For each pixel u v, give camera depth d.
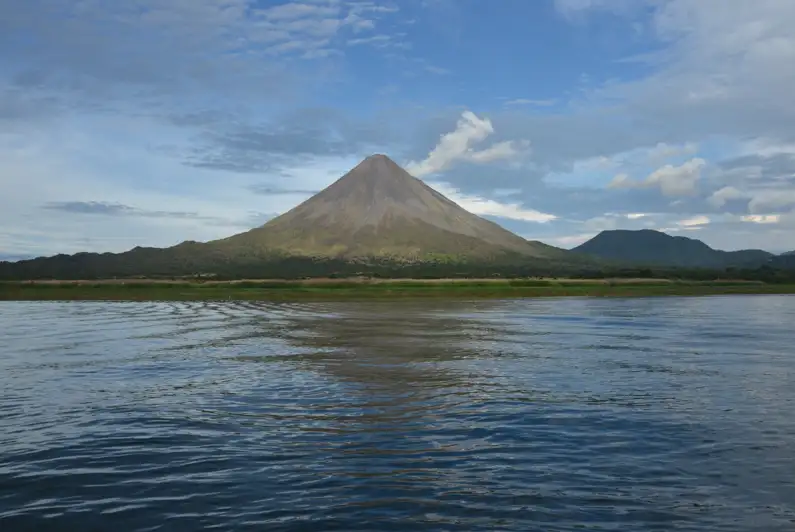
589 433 18.81
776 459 16.28
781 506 13.12
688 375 29.98
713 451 16.97
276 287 155.50
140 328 56.16
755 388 26.55
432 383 27.47
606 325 61.38
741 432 18.97
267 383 27.42
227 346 41.59
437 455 16.56
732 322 66.38
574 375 29.84
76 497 13.63
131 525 12.20
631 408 22.31
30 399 23.94
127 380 28.23
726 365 33.59
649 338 48.25
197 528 12.05
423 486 14.20
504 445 17.53
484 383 27.45
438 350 39.53
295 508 12.96
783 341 46.34
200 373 30.22
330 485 14.27
